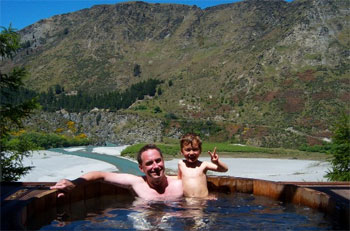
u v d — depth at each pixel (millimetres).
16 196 4582
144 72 160000
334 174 16906
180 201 5246
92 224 4109
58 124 97875
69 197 5145
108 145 81250
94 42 183375
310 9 128500
